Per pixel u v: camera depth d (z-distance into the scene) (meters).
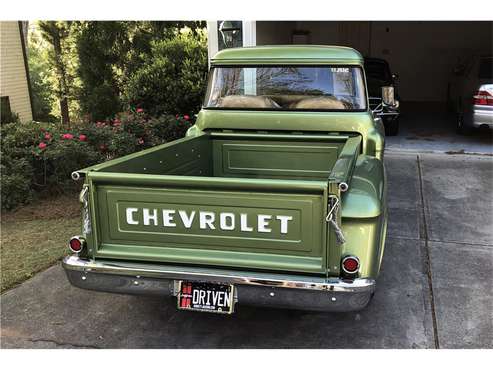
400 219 5.54
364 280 2.58
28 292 3.91
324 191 2.50
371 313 3.52
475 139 9.78
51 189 6.39
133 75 9.38
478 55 10.52
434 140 9.76
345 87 4.40
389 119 10.02
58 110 15.59
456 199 6.24
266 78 4.55
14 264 4.41
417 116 12.85
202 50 9.02
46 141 6.40
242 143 4.55
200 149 4.38
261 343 3.20
